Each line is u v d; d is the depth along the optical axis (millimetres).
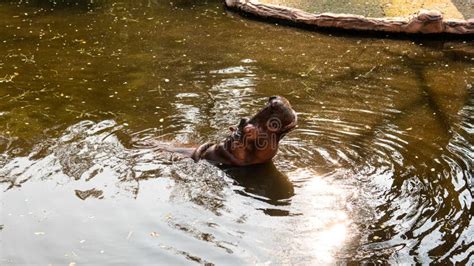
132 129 7305
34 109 7988
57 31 11680
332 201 5777
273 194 5895
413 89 8766
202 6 13438
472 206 5699
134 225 5441
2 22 12258
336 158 6566
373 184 6059
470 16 11406
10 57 10188
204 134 7125
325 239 5246
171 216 5559
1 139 7082
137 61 9984
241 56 10211
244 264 4941
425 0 12148
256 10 12367
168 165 6402
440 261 4961
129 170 6320
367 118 7684
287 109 6047
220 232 5332
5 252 5109
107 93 8578
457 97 8492
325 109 7957
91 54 10359
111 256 5043
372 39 11133
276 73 9375
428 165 6453
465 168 6410
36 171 6348
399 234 5301
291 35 11406
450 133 7285
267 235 5297
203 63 9859
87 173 6285
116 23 12219
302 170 6312
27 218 5566
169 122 7500
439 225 5418
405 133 7254
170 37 11305
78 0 13969
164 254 5059
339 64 9836
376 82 9023
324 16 11531
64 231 5379
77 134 7188
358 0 12453
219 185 6059
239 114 7734
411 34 11078
